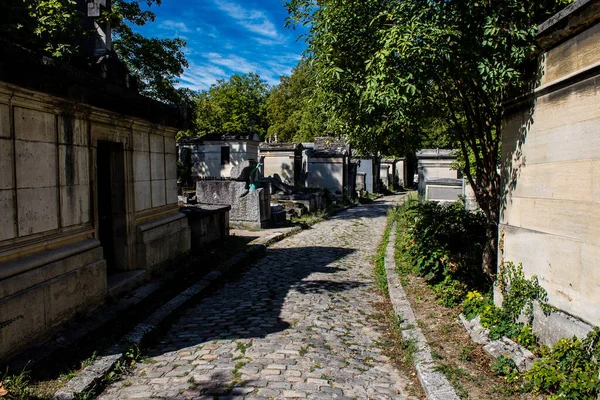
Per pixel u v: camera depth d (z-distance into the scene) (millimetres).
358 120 6203
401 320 5465
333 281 7938
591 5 3275
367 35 5051
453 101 6848
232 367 4246
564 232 3812
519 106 4668
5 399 3248
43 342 4340
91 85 5125
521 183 4570
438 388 3684
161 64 16875
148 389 3814
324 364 4367
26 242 4305
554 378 3320
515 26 4336
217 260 8727
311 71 5926
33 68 4129
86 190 5355
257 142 26719
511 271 4750
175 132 8234
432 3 4578
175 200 8312
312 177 26016
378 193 33906
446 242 7277
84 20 6574
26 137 4297
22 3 5039
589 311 3477
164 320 5504
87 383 3705
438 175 18766
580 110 3598
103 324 5035
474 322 4938
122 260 6617
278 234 12648
